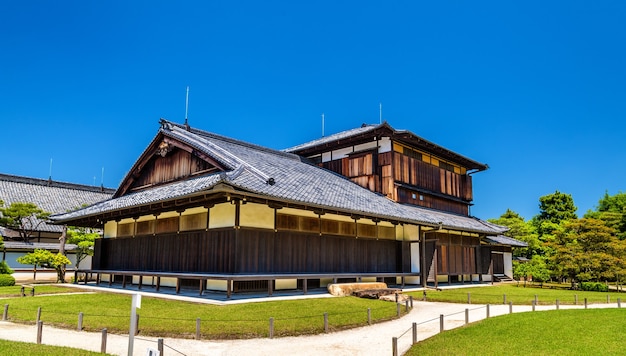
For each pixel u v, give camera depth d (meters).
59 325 13.61
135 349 11.03
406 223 25.94
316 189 22.61
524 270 40.69
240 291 18.81
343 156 32.75
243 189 16.73
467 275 34.88
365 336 13.22
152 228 23.67
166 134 24.86
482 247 35.53
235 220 18.36
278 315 14.44
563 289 32.56
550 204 60.41
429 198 33.75
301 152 35.09
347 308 16.66
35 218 39.34
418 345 11.97
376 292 20.38
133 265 24.67
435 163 35.09
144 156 26.66
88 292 21.67
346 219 23.92
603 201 65.44
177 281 19.52
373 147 31.12
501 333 13.56
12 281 26.88
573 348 11.85
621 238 47.50
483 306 20.50
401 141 31.06
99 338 12.14
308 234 21.52
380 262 25.81
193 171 23.39
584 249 32.81
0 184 43.03
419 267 27.61
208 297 17.75
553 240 36.03
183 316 14.02
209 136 28.03
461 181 38.47
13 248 35.47
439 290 26.23
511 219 54.62
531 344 12.19
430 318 16.69
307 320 14.07
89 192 50.03
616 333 13.93
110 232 27.42
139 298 9.23
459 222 32.12
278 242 20.03
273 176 21.33
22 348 10.05
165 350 11.02
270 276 18.50
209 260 19.59
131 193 28.05
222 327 12.81
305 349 11.45
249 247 18.72
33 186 45.44
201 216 20.53
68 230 37.44
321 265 21.98
